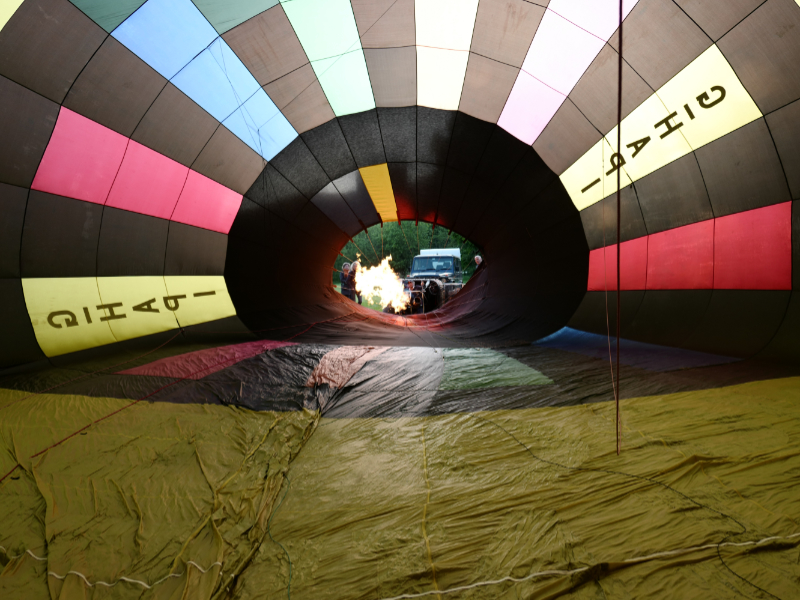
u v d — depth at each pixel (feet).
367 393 16.33
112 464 11.16
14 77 17.98
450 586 6.46
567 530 7.39
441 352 22.41
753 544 6.54
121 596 7.02
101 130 20.39
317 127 26.76
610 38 19.95
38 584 7.38
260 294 30.60
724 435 10.26
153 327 23.45
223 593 6.80
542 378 16.99
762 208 18.79
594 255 26.16
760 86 17.69
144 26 19.04
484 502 8.56
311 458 11.42
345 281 61.87
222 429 13.09
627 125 21.94
